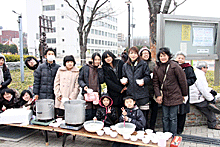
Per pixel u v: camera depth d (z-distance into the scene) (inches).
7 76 177.2
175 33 173.0
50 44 1448.1
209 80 291.9
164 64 133.0
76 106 127.8
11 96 160.7
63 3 1363.2
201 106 163.2
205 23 179.3
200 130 161.8
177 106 133.3
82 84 142.9
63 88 150.3
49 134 159.8
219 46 183.0
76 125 129.8
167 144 112.0
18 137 150.9
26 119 142.7
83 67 148.9
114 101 141.9
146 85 138.1
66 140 147.5
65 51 1422.2
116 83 141.2
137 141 114.7
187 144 135.9
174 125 134.0
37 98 157.8
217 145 134.4
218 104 172.6
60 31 1419.8
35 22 1381.6
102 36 1856.5
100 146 137.6
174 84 129.9
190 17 170.9
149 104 153.3
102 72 144.7
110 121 139.5
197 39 179.0
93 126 127.7
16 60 506.9
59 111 154.2
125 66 140.9
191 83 139.3
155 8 187.2
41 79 156.7
